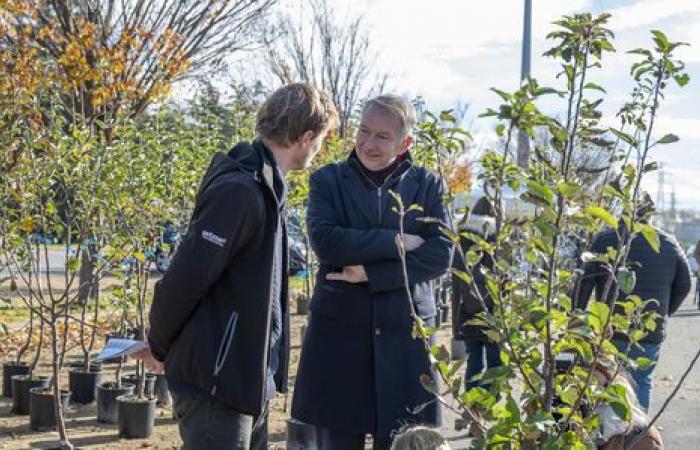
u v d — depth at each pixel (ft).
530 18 63.36
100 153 22.18
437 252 13.03
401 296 13.08
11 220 25.88
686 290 21.08
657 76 8.97
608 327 8.49
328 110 11.04
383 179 13.47
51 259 86.63
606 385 8.89
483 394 8.87
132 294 24.71
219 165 10.36
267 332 10.20
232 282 10.12
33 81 25.94
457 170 63.31
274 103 10.72
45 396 23.25
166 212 24.63
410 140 13.37
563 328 8.71
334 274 13.20
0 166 22.39
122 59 37.24
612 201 10.11
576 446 8.52
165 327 10.12
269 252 10.18
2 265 24.75
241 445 10.26
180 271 9.82
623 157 10.43
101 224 23.15
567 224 8.89
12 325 39.52
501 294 9.02
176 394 10.36
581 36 8.93
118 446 21.97
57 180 23.57
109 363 32.35
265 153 10.58
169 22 52.13
